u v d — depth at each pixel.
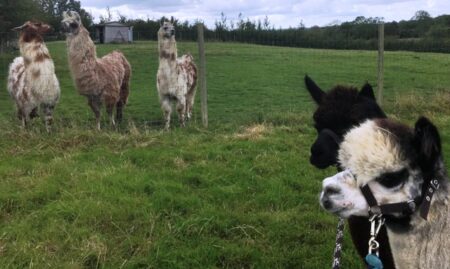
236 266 2.89
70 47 6.30
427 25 25.78
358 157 1.56
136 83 12.60
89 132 5.32
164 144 5.15
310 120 6.37
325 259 2.92
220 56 18.59
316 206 3.64
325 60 17.61
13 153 4.88
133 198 3.60
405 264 1.58
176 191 3.79
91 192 3.70
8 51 17.20
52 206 3.46
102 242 3.02
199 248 2.97
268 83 12.30
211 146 5.06
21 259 2.86
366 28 26.05
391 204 1.54
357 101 2.37
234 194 3.78
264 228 3.27
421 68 15.20
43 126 6.34
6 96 10.45
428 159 1.49
